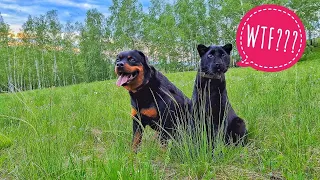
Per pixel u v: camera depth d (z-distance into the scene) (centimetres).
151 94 141
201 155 113
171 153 123
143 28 1556
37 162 106
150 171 97
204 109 122
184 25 1513
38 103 294
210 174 101
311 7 1205
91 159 112
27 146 124
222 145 118
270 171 104
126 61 138
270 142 126
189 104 146
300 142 117
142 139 144
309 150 111
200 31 1555
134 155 121
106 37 1777
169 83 149
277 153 115
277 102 181
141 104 142
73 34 1853
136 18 1542
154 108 141
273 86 231
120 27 1536
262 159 110
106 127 175
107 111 212
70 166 100
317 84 251
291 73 367
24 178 101
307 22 1193
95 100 278
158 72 148
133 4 1545
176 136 133
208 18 1513
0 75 1085
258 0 1225
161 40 1516
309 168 100
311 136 122
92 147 138
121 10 1545
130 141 146
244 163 111
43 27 1780
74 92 387
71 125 171
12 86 181
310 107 154
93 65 1742
